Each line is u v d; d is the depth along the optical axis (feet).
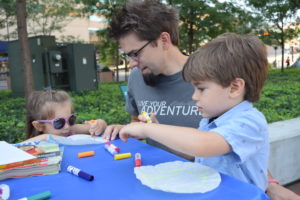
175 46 5.90
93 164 3.77
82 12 40.24
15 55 29.68
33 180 3.28
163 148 5.95
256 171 3.91
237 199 2.78
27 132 6.66
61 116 6.20
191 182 3.08
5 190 2.87
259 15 46.21
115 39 5.33
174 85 5.95
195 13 40.22
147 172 3.35
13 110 19.66
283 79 38.50
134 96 6.90
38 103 6.28
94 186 3.10
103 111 17.88
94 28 96.12
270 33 51.34
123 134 4.25
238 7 41.22
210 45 3.80
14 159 3.35
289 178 9.40
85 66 32.19
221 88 3.62
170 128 3.58
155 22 5.10
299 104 17.85
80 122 14.02
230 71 3.53
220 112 3.88
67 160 3.96
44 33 46.98
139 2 5.15
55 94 6.45
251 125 3.57
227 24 41.55
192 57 3.88
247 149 3.49
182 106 5.87
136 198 2.82
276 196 4.46
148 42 5.16
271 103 18.29
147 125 3.90
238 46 3.67
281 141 8.91
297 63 86.07
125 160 3.90
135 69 6.82
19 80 29.84
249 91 3.81
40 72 30.19
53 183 3.20
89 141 4.77
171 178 3.18
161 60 5.56
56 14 45.88
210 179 3.14
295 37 55.11
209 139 3.28
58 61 30.58
